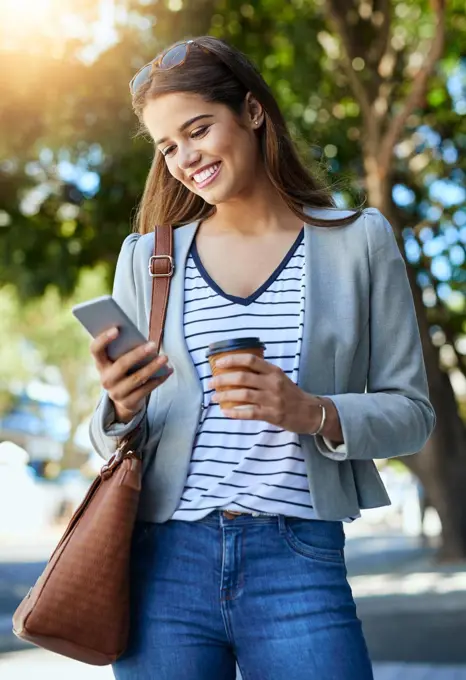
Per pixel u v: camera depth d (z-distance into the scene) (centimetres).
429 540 2388
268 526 225
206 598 227
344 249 241
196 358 238
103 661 227
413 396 237
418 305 1392
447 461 1535
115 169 1222
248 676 227
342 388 234
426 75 1085
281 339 234
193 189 246
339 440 223
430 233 1425
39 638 222
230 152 241
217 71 241
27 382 4659
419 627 928
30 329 3803
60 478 4453
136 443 236
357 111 1344
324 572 225
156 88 239
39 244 1342
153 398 240
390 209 1201
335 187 287
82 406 4550
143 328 250
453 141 1422
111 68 1134
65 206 1367
